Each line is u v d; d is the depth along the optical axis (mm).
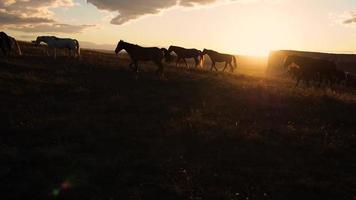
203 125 16109
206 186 10539
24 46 42062
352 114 20422
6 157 11516
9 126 14766
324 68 31766
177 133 14875
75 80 25281
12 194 9352
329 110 20969
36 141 13266
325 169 12297
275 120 18328
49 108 18047
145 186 10242
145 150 13000
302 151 13914
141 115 17672
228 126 16188
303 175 11578
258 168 12016
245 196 10125
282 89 26469
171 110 18531
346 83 41344
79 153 12445
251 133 15297
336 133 16484
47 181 10047
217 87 25484
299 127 17141
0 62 28438
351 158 13547
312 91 26906
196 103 20609
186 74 31188
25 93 20938
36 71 27266
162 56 30391
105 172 10883
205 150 13336
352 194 10578
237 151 13320
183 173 11172
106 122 16203
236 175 11352
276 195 10297
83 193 9547
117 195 9602
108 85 24500
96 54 44531
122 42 30125
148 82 26406
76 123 15508
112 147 13117
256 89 25344
